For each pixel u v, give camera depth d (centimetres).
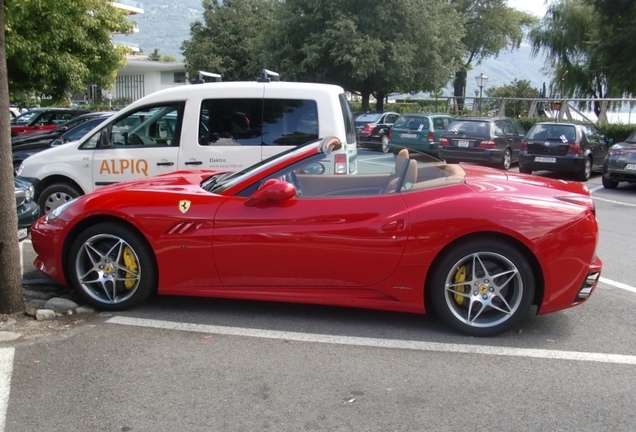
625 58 2198
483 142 1689
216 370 392
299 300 468
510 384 380
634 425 333
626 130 2105
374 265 454
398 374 391
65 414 336
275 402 351
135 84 4962
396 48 2784
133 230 485
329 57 2872
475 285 452
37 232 508
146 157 738
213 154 718
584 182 1556
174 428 322
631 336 465
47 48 1453
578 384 382
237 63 4284
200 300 529
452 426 328
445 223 443
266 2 4397
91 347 426
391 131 2067
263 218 463
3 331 445
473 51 4597
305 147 520
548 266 441
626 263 700
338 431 321
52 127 1666
